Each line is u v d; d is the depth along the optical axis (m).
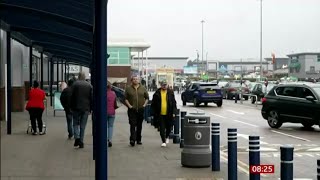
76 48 22.80
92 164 11.09
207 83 39.06
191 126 11.28
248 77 114.94
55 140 15.18
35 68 37.97
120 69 68.81
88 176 9.75
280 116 21.47
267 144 16.38
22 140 14.26
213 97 38.31
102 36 8.36
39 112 16.69
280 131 20.58
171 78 63.16
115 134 18.14
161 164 11.69
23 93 27.50
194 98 38.91
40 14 12.48
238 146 15.87
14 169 9.20
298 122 20.80
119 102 39.69
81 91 13.88
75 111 13.92
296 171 11.45
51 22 14.68
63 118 23.58
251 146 7.99
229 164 9.41
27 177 8.88
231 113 31.30
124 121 24.16
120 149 14.18
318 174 6.29
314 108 19.95
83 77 14.12
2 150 7.47
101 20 8.32
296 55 119.06
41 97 16.75
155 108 14.80
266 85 40.94
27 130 16.92
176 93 71.94
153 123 21.47
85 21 12.84
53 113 26.00
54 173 9.85
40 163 10.42
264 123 24.41
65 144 14.45
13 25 15.84
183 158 11.35
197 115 11.33
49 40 21.38
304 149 15.21
